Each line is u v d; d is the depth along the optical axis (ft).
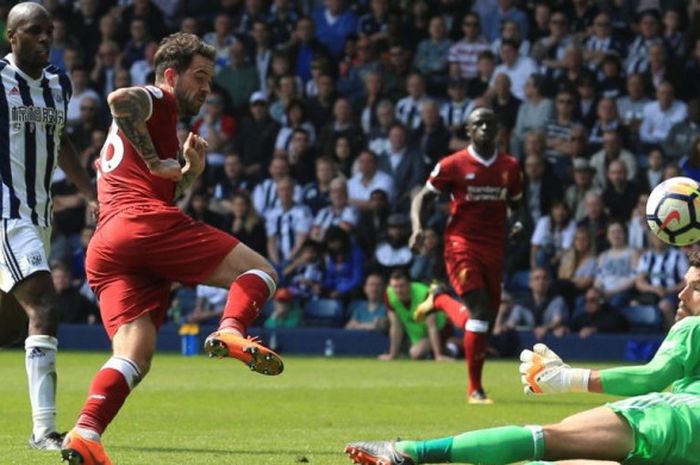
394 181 108.88
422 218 65.57
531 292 102.89
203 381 76.33
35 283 42.04
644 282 100.73
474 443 29.04
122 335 33.47
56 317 42.22
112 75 120.16
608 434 29.04
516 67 112.98
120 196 34.60
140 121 33.71
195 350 103.04
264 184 110.32
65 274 107.24
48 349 41.83
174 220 33.99
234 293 33.50
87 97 116.78
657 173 105.50
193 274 34.04
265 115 114.11
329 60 116.37
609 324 100.07
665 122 109.29
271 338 104.83
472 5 118.52
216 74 118.21
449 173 64.34
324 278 105.70
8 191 42.37
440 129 110.01
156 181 34.78
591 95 110.73
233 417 54.85
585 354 99.91
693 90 112.68
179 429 49.34
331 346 103.76
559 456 29.19
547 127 109.29
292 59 118.52
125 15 122.93
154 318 34.06
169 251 33.81
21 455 39.22
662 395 29.60
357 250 105.50
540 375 29.78
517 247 104.32
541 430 29.12
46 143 43.21
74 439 31.83
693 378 29.99
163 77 35.17
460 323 68.44
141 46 120.88
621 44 114.62
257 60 118.83
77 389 68.54
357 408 59.88
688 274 31.55
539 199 105.70
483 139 63.98
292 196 108.47
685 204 38.14
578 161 105.60
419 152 109.29
